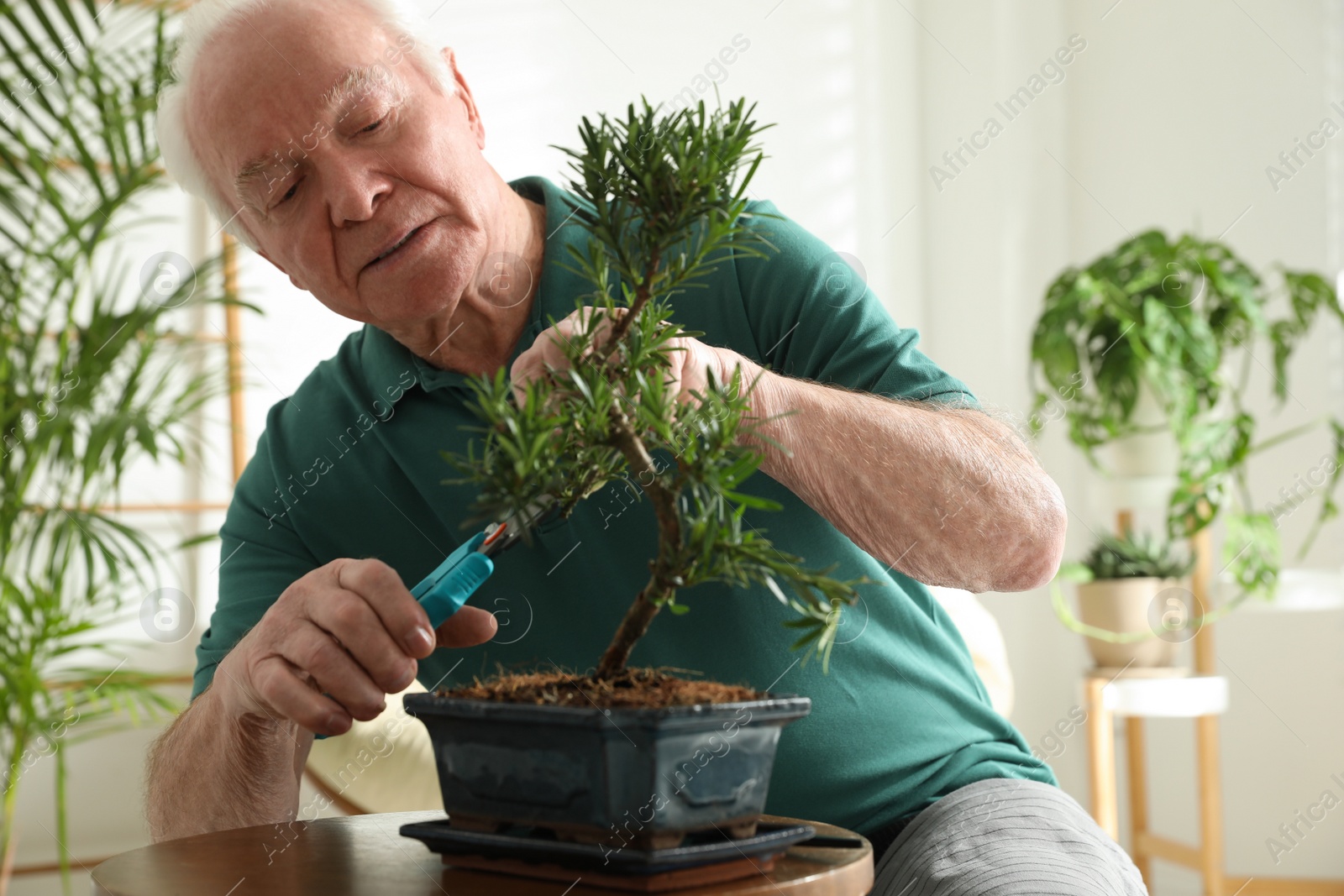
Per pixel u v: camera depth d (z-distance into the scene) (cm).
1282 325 226
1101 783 215
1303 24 246
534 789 51
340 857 60
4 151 161
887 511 77
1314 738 239
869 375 88
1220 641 252
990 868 70
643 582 87
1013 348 276
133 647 197
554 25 234
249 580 99
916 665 90
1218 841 227
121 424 158
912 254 283
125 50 179
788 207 265
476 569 62
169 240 201
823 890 52
